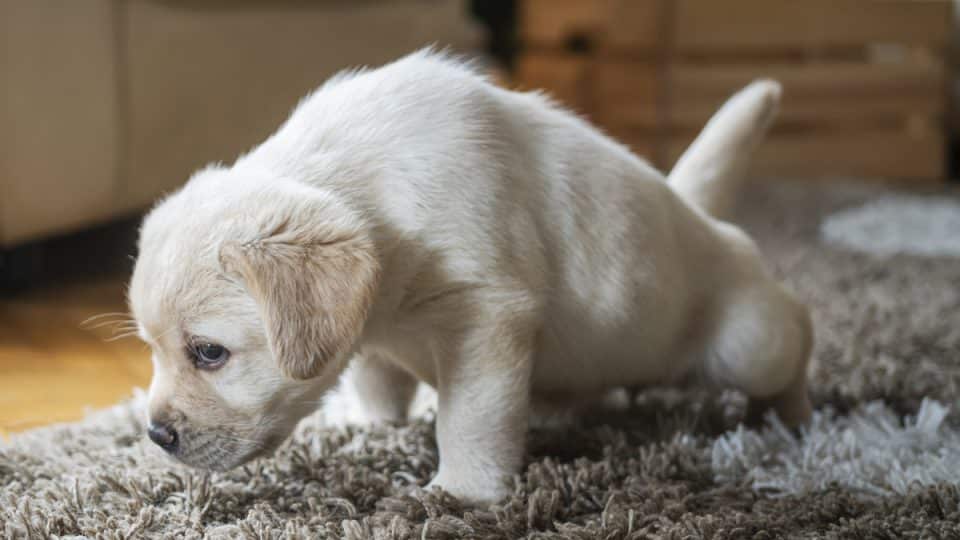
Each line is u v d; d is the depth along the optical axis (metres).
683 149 4.68
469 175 1.47
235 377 1.36
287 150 1.48
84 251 3.12
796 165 4.77
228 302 1.34
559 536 1.34
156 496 1.47
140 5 2.78
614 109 4.73
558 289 1.56
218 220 1.35
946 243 3.29
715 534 1.35
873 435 1.71
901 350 2.19
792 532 1.39
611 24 4.68
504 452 1.48
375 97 1.51
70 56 2.59
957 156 5.01
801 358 1.76
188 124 2.96
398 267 1.44
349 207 1.40
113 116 2.73
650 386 1.77
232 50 3.05
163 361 1.39
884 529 1.37
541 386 1.67
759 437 1.69
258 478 1.52
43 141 2.55
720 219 1.92
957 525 1.37
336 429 1.70
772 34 4.69
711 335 1.71
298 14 3.24
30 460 1.60
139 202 2.89
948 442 1.68
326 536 1.35
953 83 4.90
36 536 1.34
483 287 1.45
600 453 1.66
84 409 1.87
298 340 1.27
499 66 5.82
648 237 1.61
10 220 2.53
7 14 2.43
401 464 1.60
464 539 1.34
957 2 4.91
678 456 1.59
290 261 1.29
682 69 4.65
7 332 2.39
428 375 1.58
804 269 2.93
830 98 4.75
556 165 1.57
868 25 4.74
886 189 4.31
